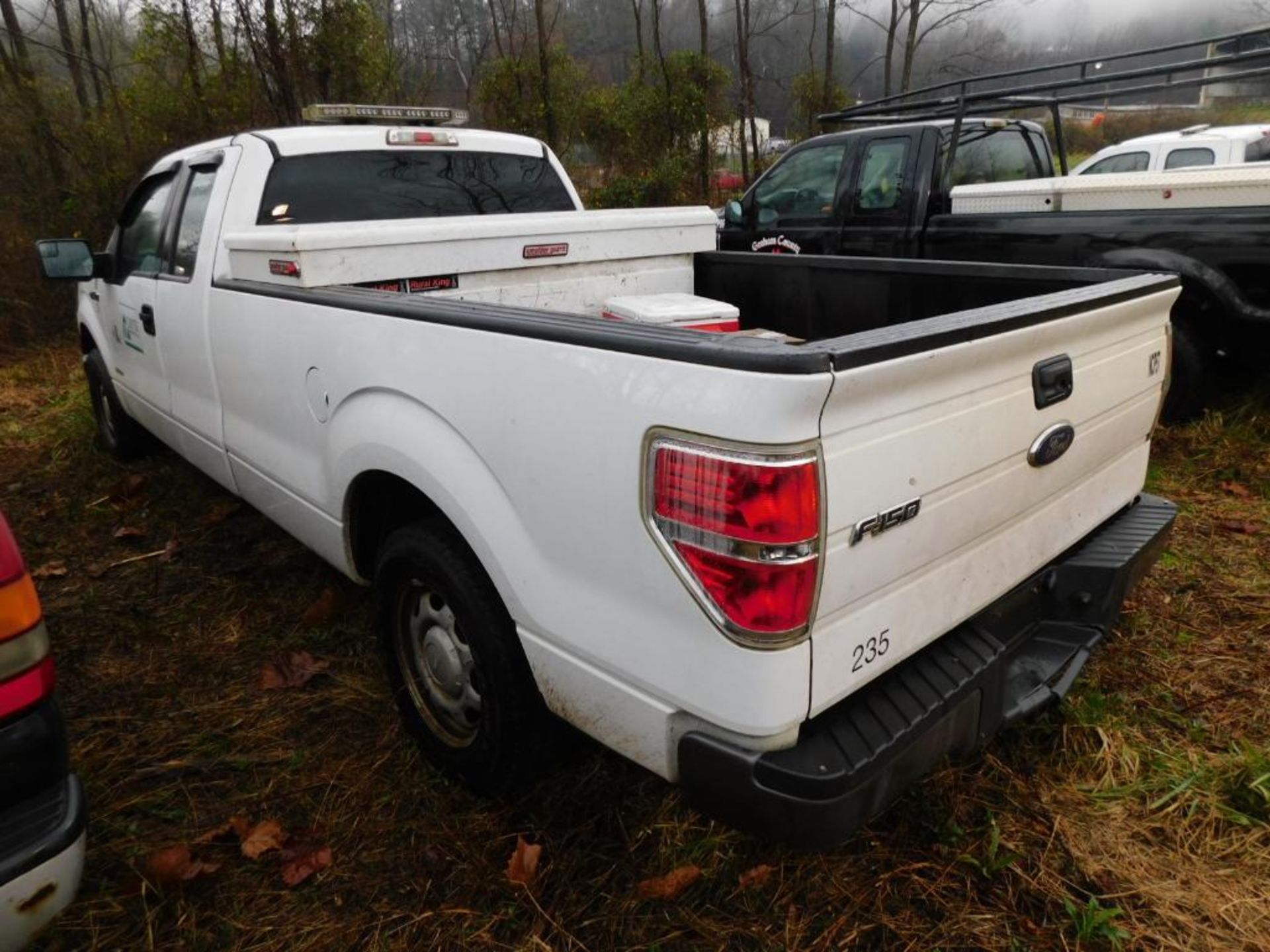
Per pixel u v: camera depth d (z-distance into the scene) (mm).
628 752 1834
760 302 3570
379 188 3672
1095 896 2023
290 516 3047
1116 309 2096
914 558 1727
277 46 9648
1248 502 4059
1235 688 2758
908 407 1599
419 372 2133
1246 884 2072
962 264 2846
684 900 2070
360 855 2258
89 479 5074
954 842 2189
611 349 1638
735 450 1449
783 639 1511
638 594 1684
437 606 2412
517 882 2117
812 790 1562
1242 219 4410
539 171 4266
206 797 2477
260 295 2840
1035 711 2111
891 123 6574
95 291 4859
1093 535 2463
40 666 1603
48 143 10039
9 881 1492
